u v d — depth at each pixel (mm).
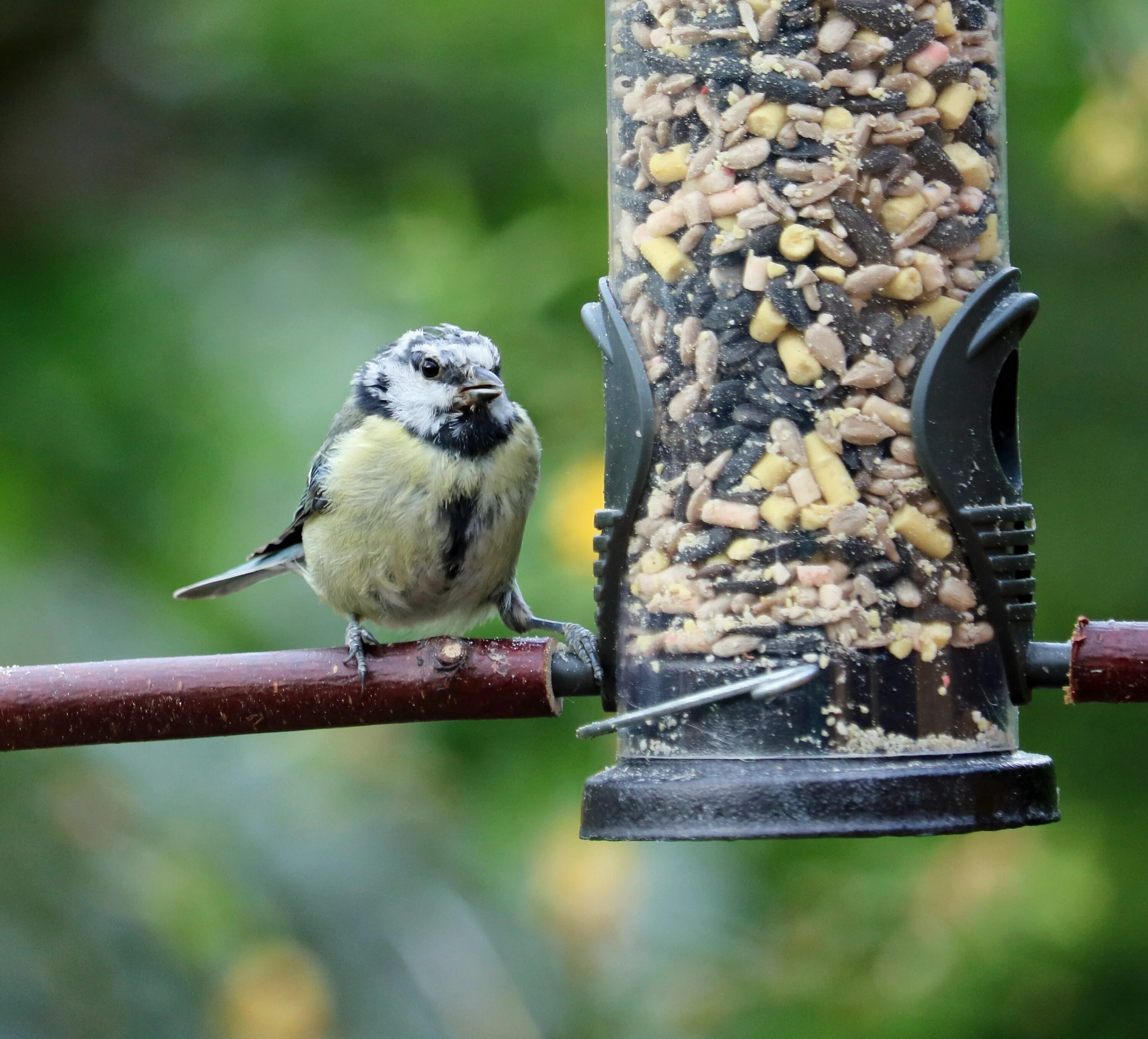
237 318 12648
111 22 13633
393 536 8852
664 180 7789
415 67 12781
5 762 10602
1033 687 7598
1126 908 10547
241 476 11797
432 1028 10641
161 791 10828
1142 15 11367
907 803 6949
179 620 11234
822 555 7430
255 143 13469
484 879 11320
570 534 10750
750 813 7008
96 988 10023
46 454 11617
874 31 7547
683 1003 11125
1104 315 11164
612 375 7988
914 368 7465
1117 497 10781
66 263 12930
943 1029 10445
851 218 7508
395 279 12391
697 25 7707
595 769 11203
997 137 7809
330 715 7883
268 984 10359
